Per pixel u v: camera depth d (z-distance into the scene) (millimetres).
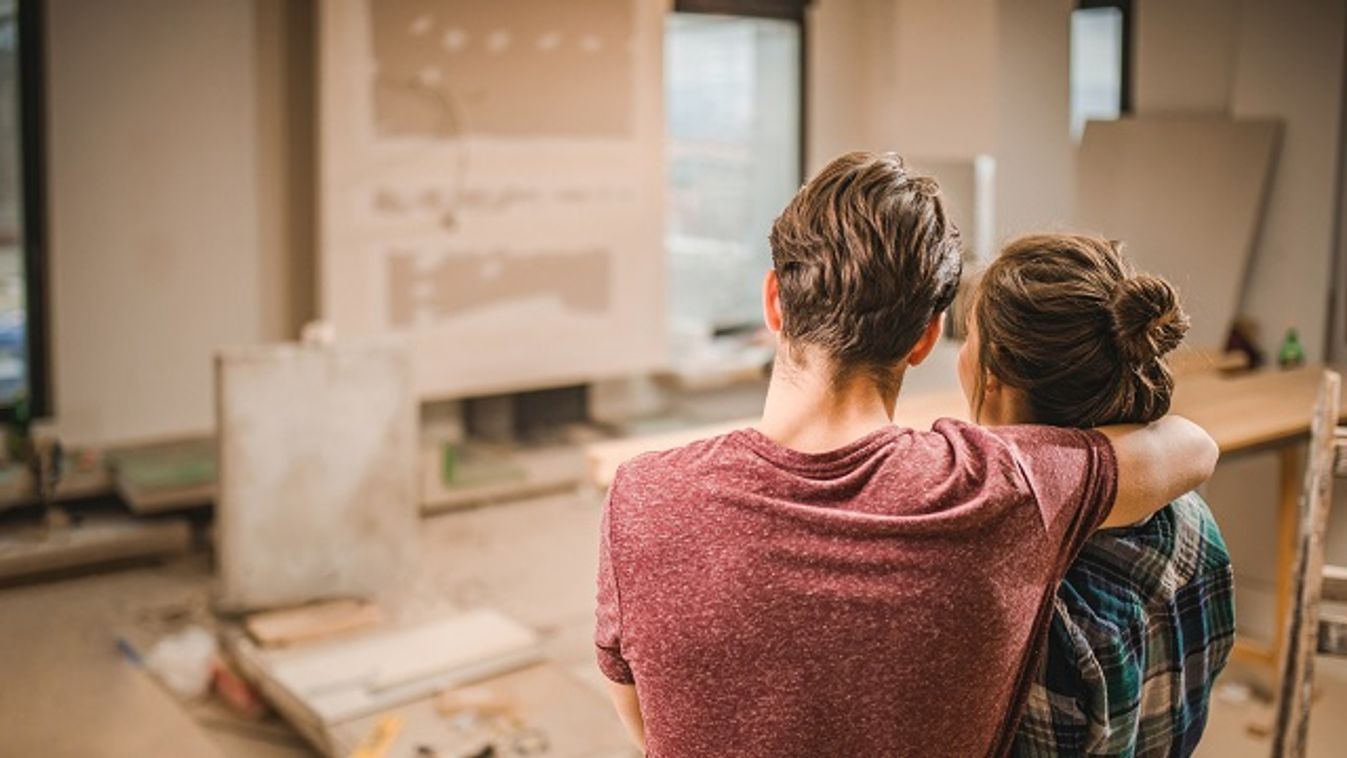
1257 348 4672
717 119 6973
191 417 5727
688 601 1082
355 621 4184
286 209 5816
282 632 4078
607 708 3678
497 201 6012
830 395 1139
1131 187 4953
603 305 6367
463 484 5914
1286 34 4523
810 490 1091
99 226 5426
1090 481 1154
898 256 1102
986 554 1074
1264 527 4086
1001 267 1280
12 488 5156
